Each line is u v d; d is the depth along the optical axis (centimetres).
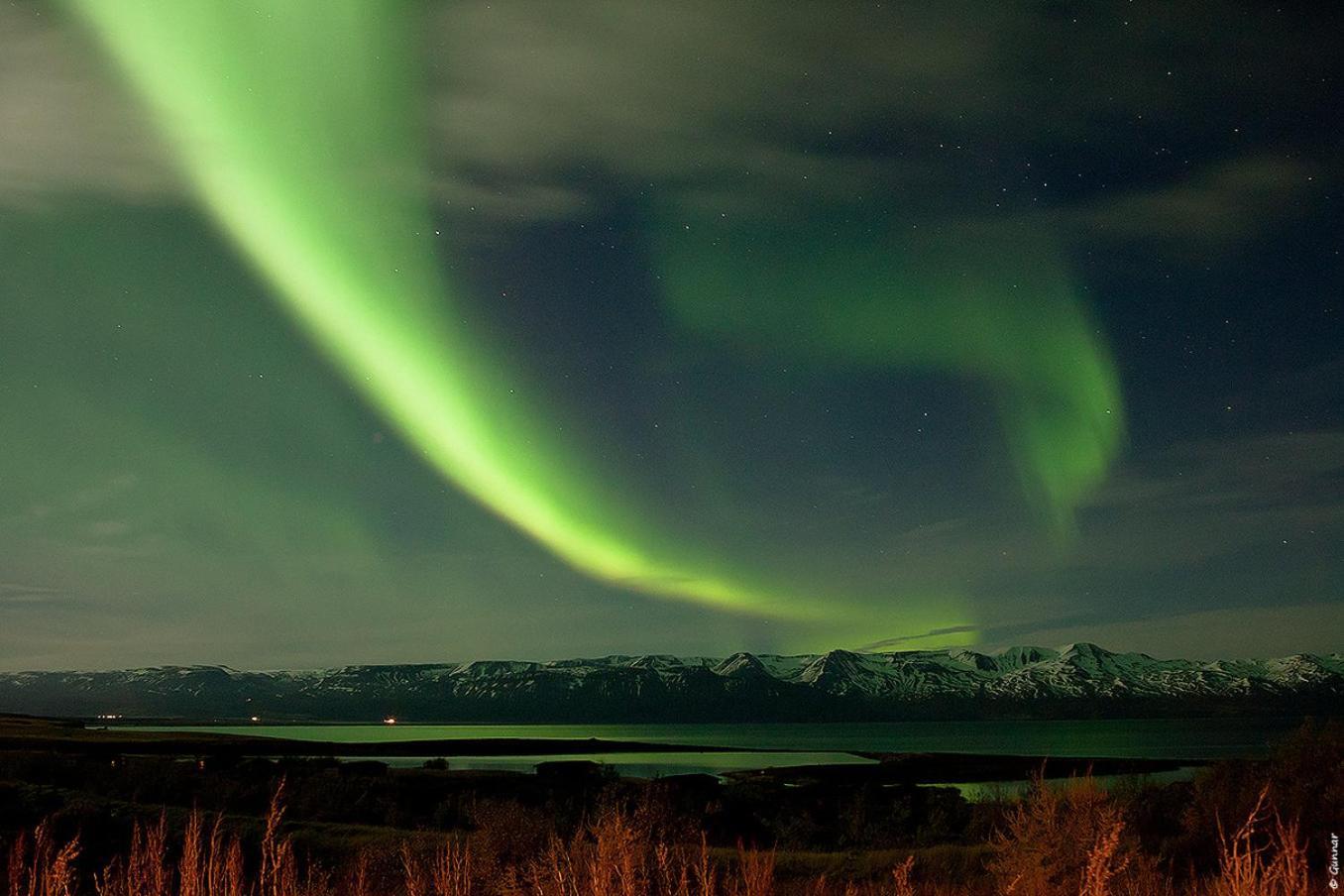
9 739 6781
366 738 17388
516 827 1239
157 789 3186
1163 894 782
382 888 671
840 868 1744
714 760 11506
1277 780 1600
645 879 534
